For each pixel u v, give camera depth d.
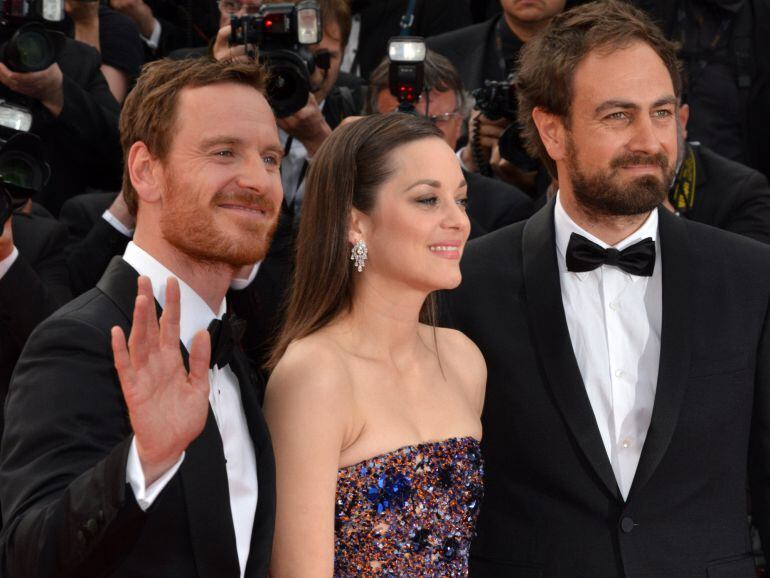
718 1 4.45
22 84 3.68
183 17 5.42
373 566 2.26
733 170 3.74
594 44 2.55
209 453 1.97
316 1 3.92
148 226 2.08
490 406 2.66
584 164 2.57
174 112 2.03
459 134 4.23
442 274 2.35
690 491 2.54
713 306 2.61
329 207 2.41
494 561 2.61
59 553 1.67
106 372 1.93
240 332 2.08
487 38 4.71
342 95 4.11
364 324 2.42
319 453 2.24
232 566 1.96
